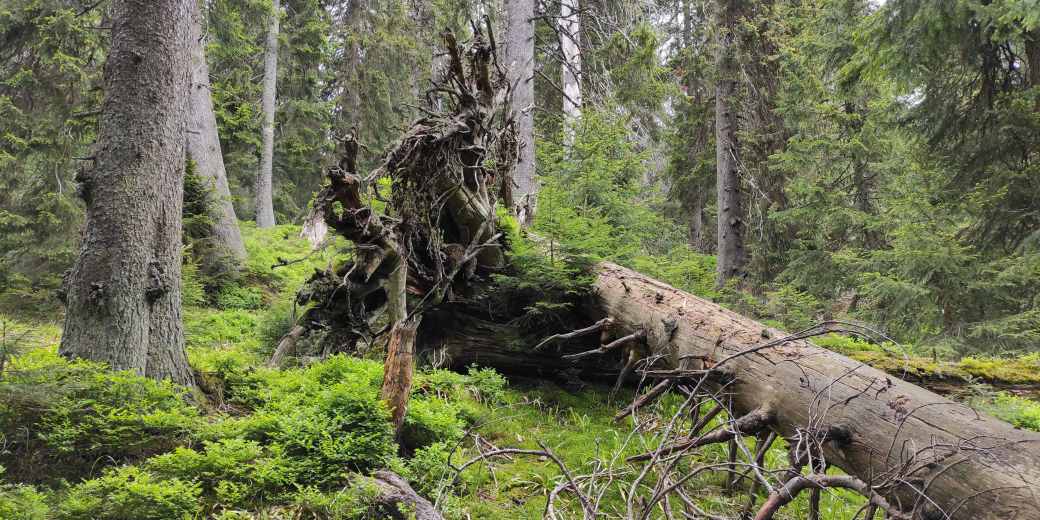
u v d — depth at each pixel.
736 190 10.73
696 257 8.91
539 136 11.38
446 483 3.18
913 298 7.66
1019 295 7.68
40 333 6.18
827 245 10.57
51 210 9.44
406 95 20.47
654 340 4.51
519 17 10.38
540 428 4.56
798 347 3.46
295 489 3.08
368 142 18.92
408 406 3.88
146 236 3.76
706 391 3.87
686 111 13.25
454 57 4.63
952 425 2.52
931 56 7.56
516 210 6.86
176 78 3.97
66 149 9.85
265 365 4.97
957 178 8.54
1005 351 6.96
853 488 2.44
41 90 10.21
